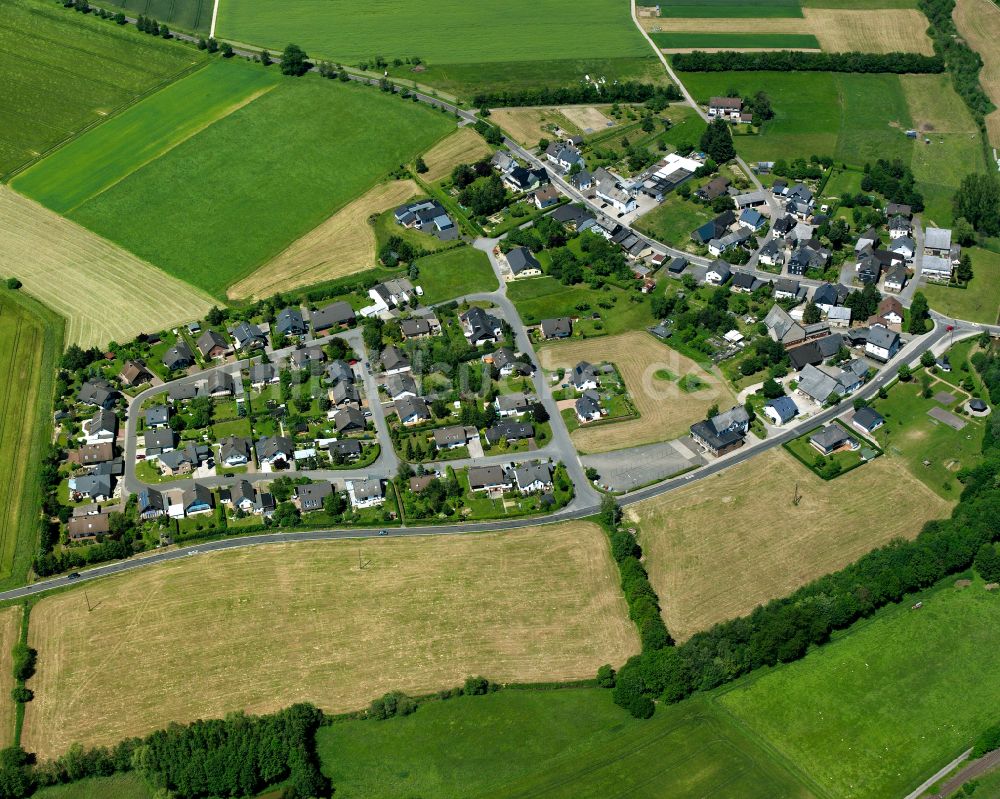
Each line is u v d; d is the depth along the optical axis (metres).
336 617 193.12
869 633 188.75
